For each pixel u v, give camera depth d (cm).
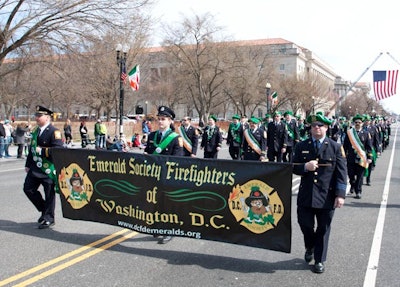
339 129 2000
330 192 482
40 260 515
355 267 501
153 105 7081
